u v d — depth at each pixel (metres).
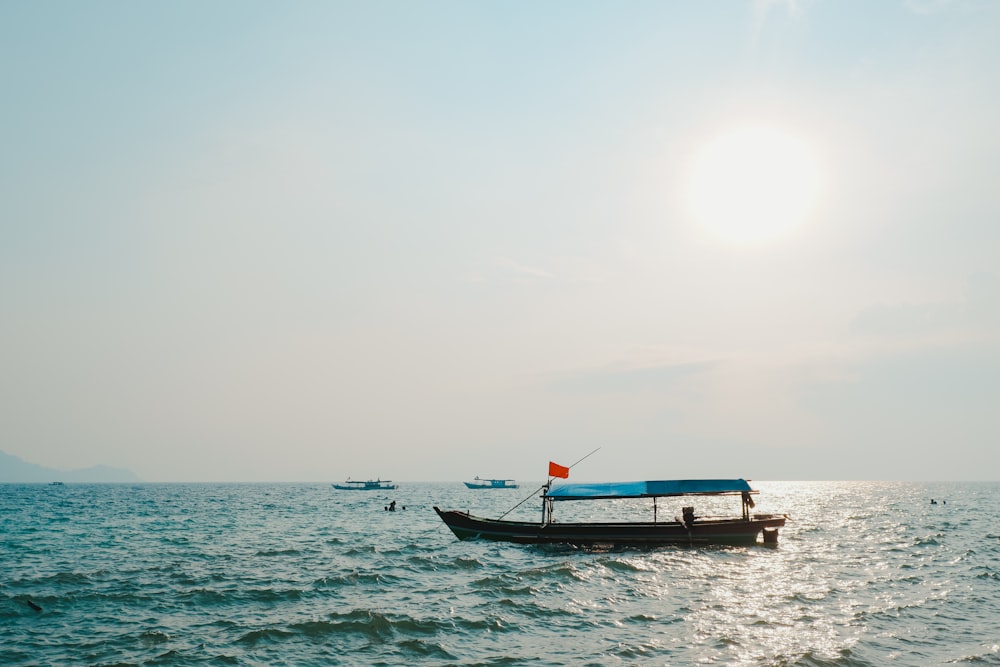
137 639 20.45
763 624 21.97
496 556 39.75
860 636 20.36
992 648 19.02
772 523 40.97
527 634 20.89
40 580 31.22
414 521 74.50
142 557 40.38
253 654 18.88
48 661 18.31
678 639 20.17
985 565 35.31
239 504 120.38
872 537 51.12
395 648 19.36
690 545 40.09
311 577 32.19
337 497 160.38
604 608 24.56
